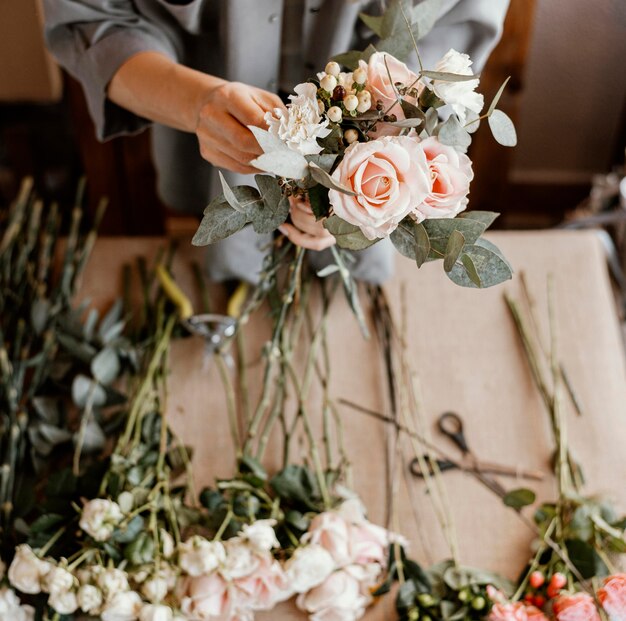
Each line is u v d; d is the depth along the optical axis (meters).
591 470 1.27
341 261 1.08
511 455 1.28
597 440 1.29
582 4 1.79
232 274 1.36
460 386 1.33
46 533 1.13
